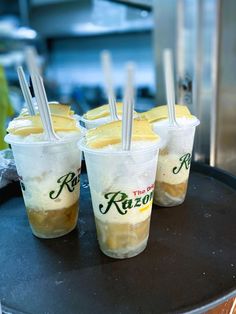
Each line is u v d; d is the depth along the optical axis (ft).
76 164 1.08
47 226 1.10
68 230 1.14
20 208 1.37
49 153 1.00
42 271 0.96
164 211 1.28
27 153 0.99
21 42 7.09
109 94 1.14
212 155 2.31
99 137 0.91
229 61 2.19
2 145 2.70
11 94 5.33
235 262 0.97
